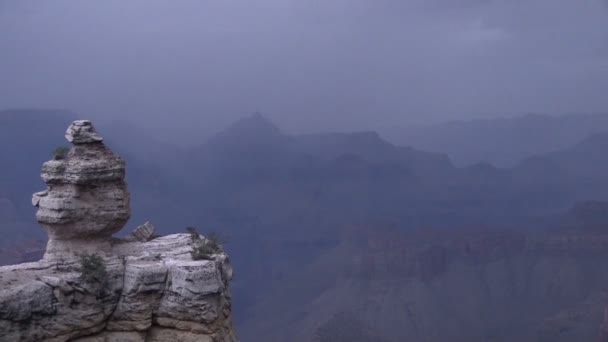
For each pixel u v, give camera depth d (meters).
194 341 31.50
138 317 31.56
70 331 30.17
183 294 31.41
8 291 28.42
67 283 30.27
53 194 31.73
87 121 32.38
